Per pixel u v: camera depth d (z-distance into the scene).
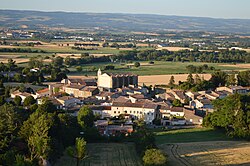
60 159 124.88
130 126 174.88
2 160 105.56
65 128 141.75
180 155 136.88
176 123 198.62
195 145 152.00
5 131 122.00
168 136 170.50
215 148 147.50
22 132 124.75
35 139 114.50
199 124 199.38
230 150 144.75
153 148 131.25
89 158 128.38
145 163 119.62
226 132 175.50
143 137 139.12
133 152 137.25
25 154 116.94
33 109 173.00
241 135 164.00
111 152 136.88
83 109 171.50
